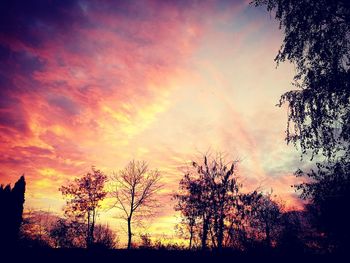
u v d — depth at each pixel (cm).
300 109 1172
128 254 2259
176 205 2294
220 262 1873
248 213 2045
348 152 1091
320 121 1128
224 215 2059
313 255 1522
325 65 1133
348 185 1099
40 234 3469
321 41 1127
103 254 2295
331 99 1102
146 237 2453
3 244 2467
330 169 1144
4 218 3600
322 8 1129
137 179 3256
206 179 2250
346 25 1110
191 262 1970
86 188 3397
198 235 2131
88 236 3078
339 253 1297
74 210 3362
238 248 1950
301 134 1184
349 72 1065
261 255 1803
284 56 1237
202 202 2150
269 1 1278
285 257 1703
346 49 1124
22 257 2247
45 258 2228
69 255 2275
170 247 2292
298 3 1188
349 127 1062
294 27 1196
